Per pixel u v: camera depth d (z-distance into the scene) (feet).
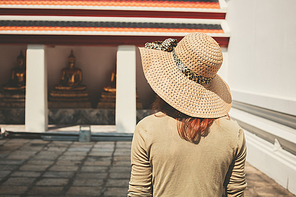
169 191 3.30
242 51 16.72
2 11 19.74
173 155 3.27
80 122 24.21
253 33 15.07
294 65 11.02
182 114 3.46
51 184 12.03
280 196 10.98
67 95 24.82
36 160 15.39
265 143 13.73
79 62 27.43
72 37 19.60
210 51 3.34
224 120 3.52
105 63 27.53
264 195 11.07
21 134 20.34
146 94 27.81
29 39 19.70
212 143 3.30
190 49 3.38
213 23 20.03
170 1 20.11
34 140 19.88
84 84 27.61
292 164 11.35
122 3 19.75
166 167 3.30
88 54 27.37
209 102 3.50
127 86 20.06
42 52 19.98
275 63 12.62
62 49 27.09
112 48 27.43
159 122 3.42
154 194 3.43
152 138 3.33
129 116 20.17
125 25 19.63
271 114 13.10
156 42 4.01
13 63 27.07
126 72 19.98
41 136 20.10
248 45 15.79
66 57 27.17
